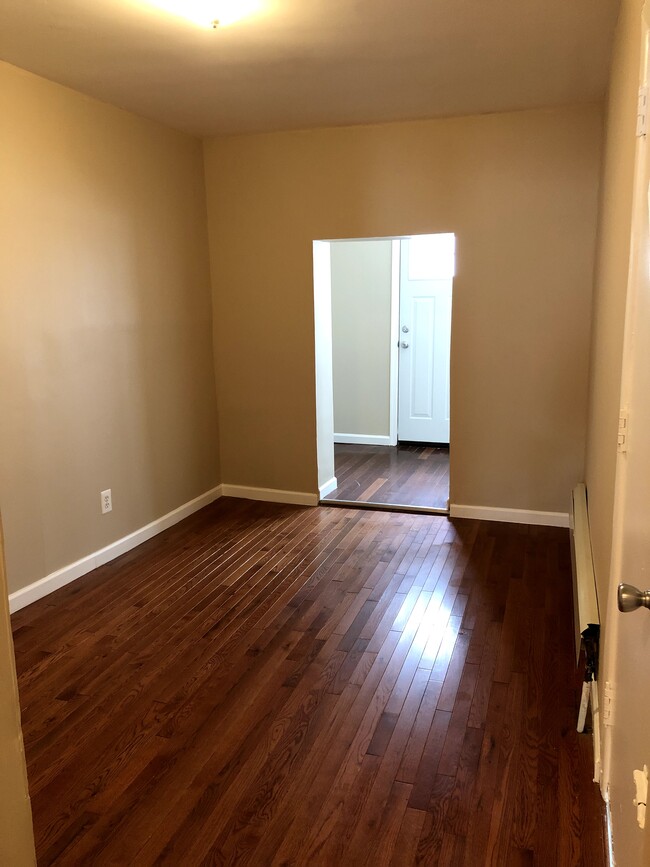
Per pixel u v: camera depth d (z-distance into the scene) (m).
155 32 2.53
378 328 6.05
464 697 2.36
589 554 2.57
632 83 1.69
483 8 2.36
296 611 3.02
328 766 2.03
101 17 2.39
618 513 1.64
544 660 2.58
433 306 5.89
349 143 3.99
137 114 3.64
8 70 2.84
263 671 2.54
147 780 1.98
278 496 4.61
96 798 1.91
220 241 4.38
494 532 3.96
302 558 3.62
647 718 1.08
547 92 3.35
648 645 1.10
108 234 3.47
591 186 3.64
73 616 2.99
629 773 1.31
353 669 2.54
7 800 0.80
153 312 3.88
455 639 2.75
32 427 3.06
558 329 3.84
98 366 3.46
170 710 2.31
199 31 2.53
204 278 4.39
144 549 3.78
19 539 3.04
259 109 3.58
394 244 5.83
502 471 4.10
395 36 2.60
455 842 1.74
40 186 3.03
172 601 3.13
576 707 2.29
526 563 3.50
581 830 1.77
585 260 3.72
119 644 2.75
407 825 1.79
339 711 2.29
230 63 2.87
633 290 1.52
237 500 4.66
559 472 3.99
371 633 2.81
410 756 2.06
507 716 2.24
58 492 3.24
